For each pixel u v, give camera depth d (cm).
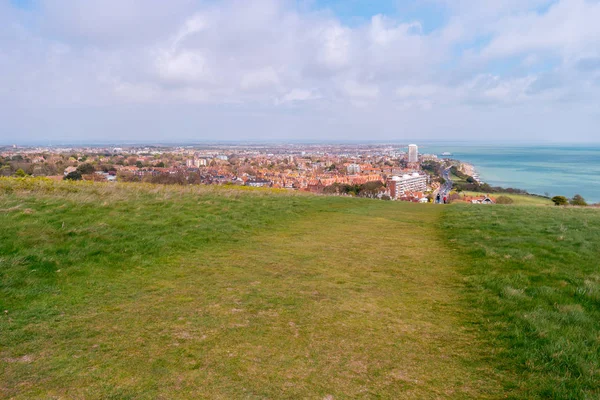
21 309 533
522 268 794
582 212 1803
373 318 545
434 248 1010
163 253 849
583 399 353
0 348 428
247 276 721
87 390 355
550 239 1078
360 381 384
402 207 2130
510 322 528
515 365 421
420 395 364
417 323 533
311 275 739
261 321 521
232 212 1401
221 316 533
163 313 539
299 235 1139
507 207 2173
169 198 1526
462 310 586
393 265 830
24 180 1623
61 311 537
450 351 454
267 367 404
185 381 373
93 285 644
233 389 362
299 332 491
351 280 717
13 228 852
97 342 450
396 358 434
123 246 850
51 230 872
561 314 545
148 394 351
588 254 894
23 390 353
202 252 889
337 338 478
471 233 1199
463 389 376
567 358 423
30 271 659
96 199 1311
